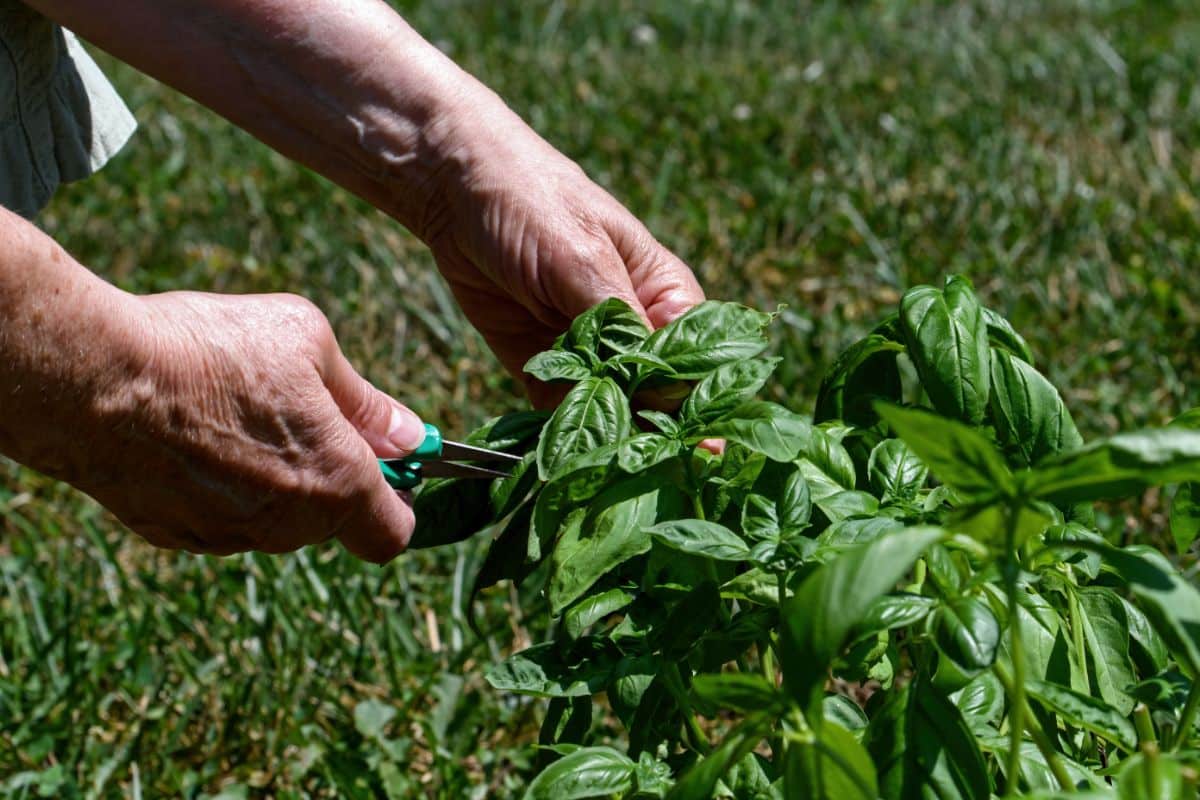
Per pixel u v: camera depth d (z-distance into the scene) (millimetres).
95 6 1131
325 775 1300
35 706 1347
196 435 1017
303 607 1423
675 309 1144
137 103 2695
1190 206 2107
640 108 2664
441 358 1826
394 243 2107
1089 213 2029
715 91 2736
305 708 1337
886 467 1029
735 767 972
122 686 1365
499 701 1354
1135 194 2131
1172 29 3086
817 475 1028
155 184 2340
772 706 889
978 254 1956
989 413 1076
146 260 2092
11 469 1633
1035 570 1012
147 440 1009
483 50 3090
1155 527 1428
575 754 973
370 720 1321
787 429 972
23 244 961
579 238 1129
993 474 865
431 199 1164
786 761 906
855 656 959
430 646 1412
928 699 932
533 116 2574
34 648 1379
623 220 1147
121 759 1300
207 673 1379
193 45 1143
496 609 1417
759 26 3291
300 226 2178
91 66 1229
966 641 895
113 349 985
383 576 1451
